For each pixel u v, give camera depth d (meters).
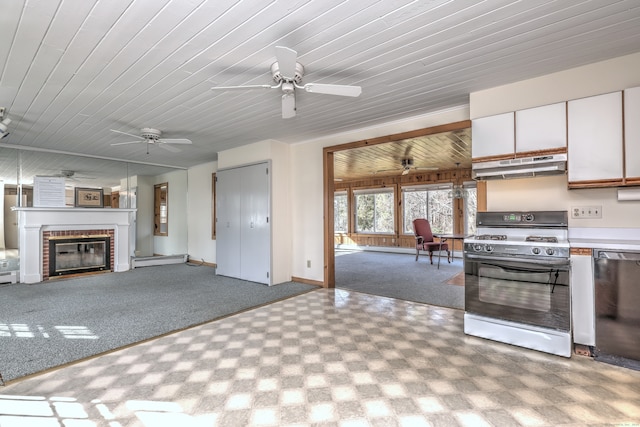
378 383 1.99
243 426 1.59
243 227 5.18
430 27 1.97
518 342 2.49
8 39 2.03
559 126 2.48
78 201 5.71
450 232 8.21
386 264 6.90
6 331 2.86
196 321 3.14
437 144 5.09
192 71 2.52
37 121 3.79
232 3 1.71
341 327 2.96
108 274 5.74
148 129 4.03
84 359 2.31
